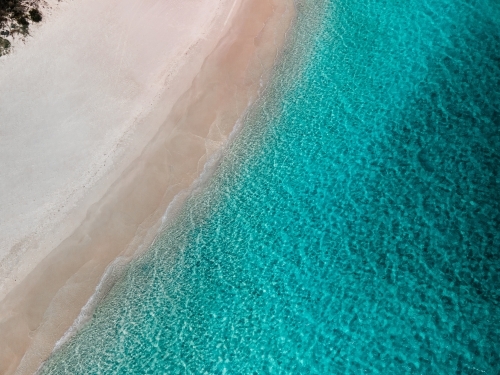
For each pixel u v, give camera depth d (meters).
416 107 18.36
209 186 18.33
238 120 19.69
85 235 17.42
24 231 17.48
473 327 13.88
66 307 16.28
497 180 16.16
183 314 15.87
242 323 15.46
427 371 13.50
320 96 19.66
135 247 17.27
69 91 19.69
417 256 15.41
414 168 17.06
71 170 18.50
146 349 15.37
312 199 17.44
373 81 19.47
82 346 15.63
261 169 18.47
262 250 16.75
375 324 14.55
